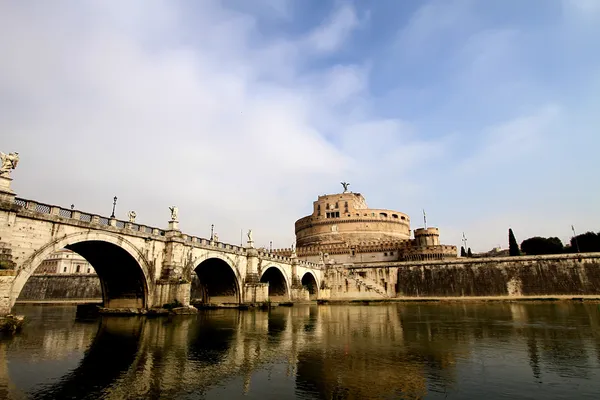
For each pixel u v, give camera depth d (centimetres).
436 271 8494
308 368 1878
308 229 13875
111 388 1553
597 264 7212
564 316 4253
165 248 4684
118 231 3969
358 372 1789
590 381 1590
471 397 1405
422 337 2830
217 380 1675
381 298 8406
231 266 5888
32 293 8462
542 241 10044
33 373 1773
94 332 3094
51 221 3291
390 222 13425
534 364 1902
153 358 2111
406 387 1541
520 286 7619
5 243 2892
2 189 2912
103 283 4650
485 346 2409
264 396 1453
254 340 2728
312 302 8294
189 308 4569
